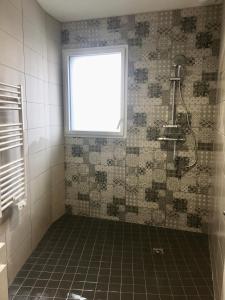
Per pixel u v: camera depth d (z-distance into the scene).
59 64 2.81
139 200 2.83
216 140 2.24
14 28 1.86
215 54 2.39
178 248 2.37
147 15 2.51
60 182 2.96
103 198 2.96
